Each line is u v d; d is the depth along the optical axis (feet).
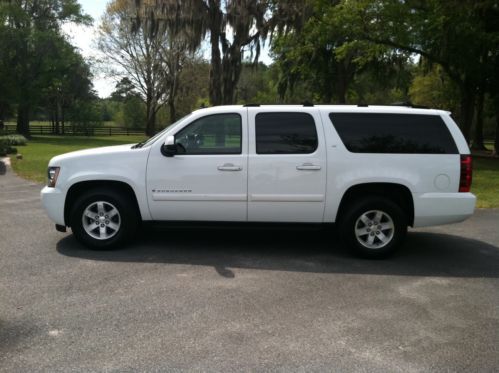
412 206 19.97
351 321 13.64
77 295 15.26
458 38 73.10
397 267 19.03
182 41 68.28
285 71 121.08
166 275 17.42
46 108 184.65
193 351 11.69
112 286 16.14
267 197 19.83
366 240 20.13
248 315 13.91
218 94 65.46
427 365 11.23
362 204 19.75
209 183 19.92
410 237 24.35
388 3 68.28
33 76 146.92
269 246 21.90
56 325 13.05
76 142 116.88
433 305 14.99
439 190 19.80
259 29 63.93
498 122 99.30
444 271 18.58
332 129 19.80
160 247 21.27
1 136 98.07
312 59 104.06
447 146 19.88
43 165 53.88
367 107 20.26
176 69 132.77
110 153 20.36
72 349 11.72
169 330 12.84
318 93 125.70
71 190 20.66
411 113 20.03
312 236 23.95
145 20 64.39
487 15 78.23
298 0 62.85
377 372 10.87
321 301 15.15
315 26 71.67
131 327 12.99
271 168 19.70
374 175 19.57
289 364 11.14
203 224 20.40
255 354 11.59
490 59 85.05
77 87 172.76
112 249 20.66
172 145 19.48
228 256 20.11
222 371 10.80
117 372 10.69
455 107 146.30
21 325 13.02
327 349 11.91
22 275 17.13
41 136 156.97
